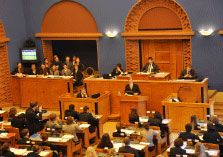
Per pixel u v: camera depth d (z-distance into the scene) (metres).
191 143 9.40
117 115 14.64
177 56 17.50
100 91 14.90
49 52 19.39
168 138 11.92
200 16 16.02
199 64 16.36
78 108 13.77
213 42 15.98
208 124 9.76
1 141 10.70
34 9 18.70
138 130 10.60
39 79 16.22
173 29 16.80
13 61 18.20
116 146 9.55
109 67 18.08
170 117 12.73
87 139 11.71
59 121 11.03
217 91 16.20
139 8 17.09
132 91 13.66
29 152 9.07
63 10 18.36
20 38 18.64
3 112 13.20
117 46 17.77
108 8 17.55
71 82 16.05
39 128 11.70
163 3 16.66
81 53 22.62
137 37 17.28
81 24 18.20
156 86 14.05
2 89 17.61
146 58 18.09
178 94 13.46
